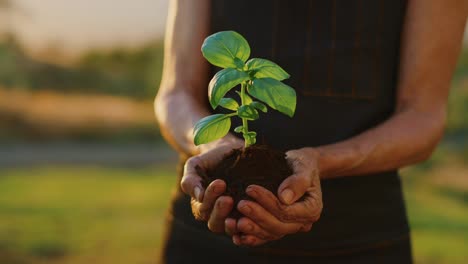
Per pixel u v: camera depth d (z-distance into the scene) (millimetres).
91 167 10789
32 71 14516
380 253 1469
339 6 1493
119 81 15086
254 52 1519
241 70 1230
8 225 6223
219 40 1235
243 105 1243
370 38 1496
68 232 6066
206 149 1396
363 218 1457
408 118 1461
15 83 14344
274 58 1504
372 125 1504
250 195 1177
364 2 1489
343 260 1453
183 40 1594
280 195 1183
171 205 1582
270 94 1172
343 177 1452
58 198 7766
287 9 1505
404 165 1465
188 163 1287
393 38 1515
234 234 1211
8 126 13750
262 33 1515
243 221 1185
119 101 14938
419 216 7305
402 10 1513
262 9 1515
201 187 1228
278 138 1489
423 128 1450
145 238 5965
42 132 13695
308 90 1488
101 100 14844
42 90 14586
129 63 15320
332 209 1446
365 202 1459
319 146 1473
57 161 11414
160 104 1563
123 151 12812
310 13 1499
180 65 1588
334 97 1488
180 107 1523
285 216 1190
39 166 10766
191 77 1579
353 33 1491
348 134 1480
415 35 1491
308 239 1442
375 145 1403
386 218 1478
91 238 5875
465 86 12477
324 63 1488
